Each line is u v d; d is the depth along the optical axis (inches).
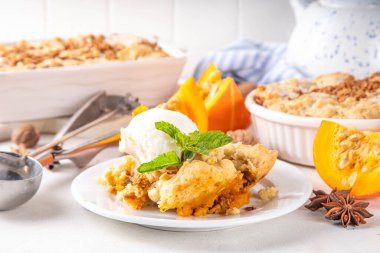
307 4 32.0
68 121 27.2
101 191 21.4
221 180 19.9
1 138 27.7
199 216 20.0
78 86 28.0
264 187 22.0
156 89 29.5
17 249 19.2
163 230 20.2
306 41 30.6
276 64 33.2
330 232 20.2
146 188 20.5
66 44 31.2
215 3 39.1
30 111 27.7
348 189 21.9
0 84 26.6
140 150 21.2
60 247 19.3
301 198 20.7
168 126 20.7
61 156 23.9
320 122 23.7
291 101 25.2
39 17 37.8
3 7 37.4
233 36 39.9
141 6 38.6
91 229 20.3
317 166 22.5
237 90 26.8
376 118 23.8
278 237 19.9
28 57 29.2
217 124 26.7
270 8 39.5
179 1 38.8
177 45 39.6
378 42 29.3
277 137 25.0
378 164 21.7
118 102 28.2
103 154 26.0
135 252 19.1
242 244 19.5
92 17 38.3
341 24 29.6
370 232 20.2
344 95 25.4
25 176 22.2
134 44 31.1
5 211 21.4
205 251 19.1
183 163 20.2
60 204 21.9
